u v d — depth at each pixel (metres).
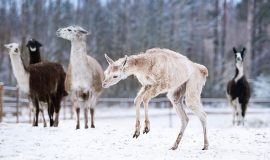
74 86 17.09
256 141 13.91
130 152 11.50
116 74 11.66
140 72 11.95
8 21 66.38
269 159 10.90
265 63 61.81
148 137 14.37
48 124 19.39
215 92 49.06
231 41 64.94
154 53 12.12
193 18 66.69
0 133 14.30
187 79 12.17
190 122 31.09
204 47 61.75
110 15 64.94
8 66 57.44
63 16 66.31
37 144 12.39
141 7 65.19
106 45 60.25
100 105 48.41
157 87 11.83
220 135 15.27
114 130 15.90
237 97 24.38
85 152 11.31
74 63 17.03
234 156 11.26
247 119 31.52
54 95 18.20
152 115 36.03
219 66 57.91
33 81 17.39
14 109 30.55
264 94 50.44
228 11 69.25
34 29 60.06
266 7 63.56
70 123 20.08
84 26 62.56
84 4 70.62
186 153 11.57
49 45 58.94
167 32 59.78
